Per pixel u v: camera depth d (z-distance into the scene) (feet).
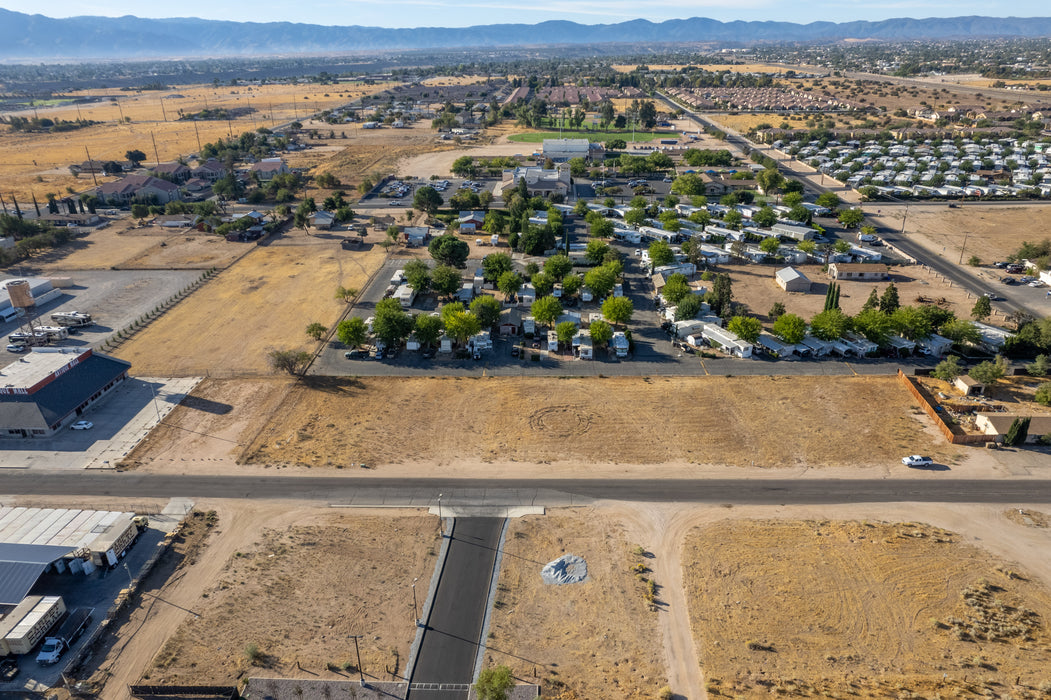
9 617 192.44
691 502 252.83
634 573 219.41
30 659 188.14
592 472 270.67
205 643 192.65
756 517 244.22
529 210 612.70
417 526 240.53
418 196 645.51
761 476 267.80
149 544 231.30
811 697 176.55
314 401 324.19
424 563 223.51
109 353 373.20
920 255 542.16
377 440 292.40
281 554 226.58
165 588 212.23
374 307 434.30
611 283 434.71
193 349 378.73
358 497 255.70
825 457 279.49
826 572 218.38
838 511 247.29
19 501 250.98
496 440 292.20
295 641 193.67
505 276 438.81
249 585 213.25
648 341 389.80
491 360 366.43
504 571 220.43
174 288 472.03
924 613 202.80
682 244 543.39
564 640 194.80
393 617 202.49
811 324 385.50
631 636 195.93
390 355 371.15
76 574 217.97
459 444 289.74
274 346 381.81
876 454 281.33
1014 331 393.29
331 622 200.34
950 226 618.44
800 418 308.40
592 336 368.48
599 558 225.76
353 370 354.54
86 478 266.36
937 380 342.03
